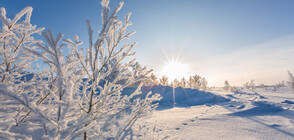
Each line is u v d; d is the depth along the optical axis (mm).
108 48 1245
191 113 6023
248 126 3645
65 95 844
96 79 1187
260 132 3195
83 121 1007
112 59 1397
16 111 1561
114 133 2137
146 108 2186
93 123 1083
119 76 1405
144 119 4262
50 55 882
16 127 1598
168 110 7715
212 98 12547
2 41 1346
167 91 13836
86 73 1315
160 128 3400
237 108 6398
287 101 8836
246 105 6594
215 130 3365
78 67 1282
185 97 12852
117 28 1305
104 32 1070
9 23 1219
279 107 5676
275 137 2910
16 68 1514
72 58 1210
